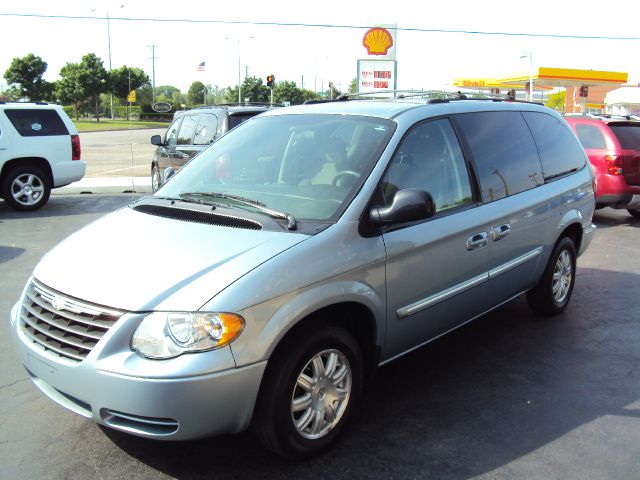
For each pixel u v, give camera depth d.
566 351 4.88
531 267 5.04
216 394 2.80
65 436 3.54
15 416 3.76
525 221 4.75
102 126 54.88
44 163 11.59
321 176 3.76
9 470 3.21
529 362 4.66
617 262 7.90
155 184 12.64
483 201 4.34
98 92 66.06
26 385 4.19
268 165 4.07
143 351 2.79
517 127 5.00
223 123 9.57
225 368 2.81
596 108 45.16
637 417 3.83
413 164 3.87
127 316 2.84
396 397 4.06
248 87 69.38
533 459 3.35
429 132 4.08
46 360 3.04
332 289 3.20
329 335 3.23
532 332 5.30
